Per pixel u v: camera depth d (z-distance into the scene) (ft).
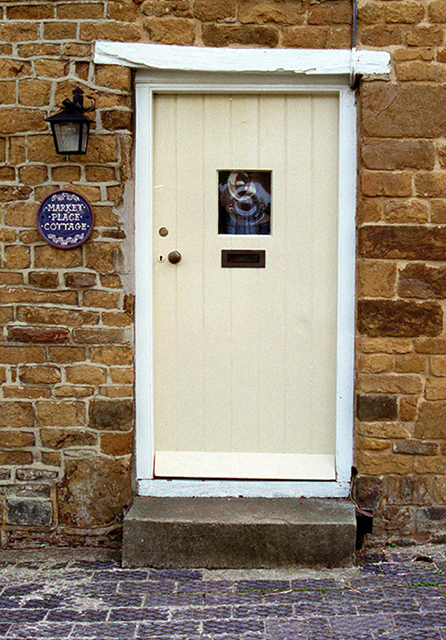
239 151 12.52
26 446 12.30
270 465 12.79
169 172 12.57
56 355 12.15
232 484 12.64
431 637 9.53
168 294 12.71
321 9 11.81
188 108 12.47
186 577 11.29
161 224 12.65
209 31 11.86
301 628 9.77
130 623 9.93
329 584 10.99
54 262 12.04
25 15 11.80
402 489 12.21
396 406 12.11
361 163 11.94
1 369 12.21
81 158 11.91
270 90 12.25
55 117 11.15
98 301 12.05
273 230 12.59
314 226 12.56
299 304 12.66
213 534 11.52
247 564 11.57
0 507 12.39
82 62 11.83
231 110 12.46
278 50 11.88
